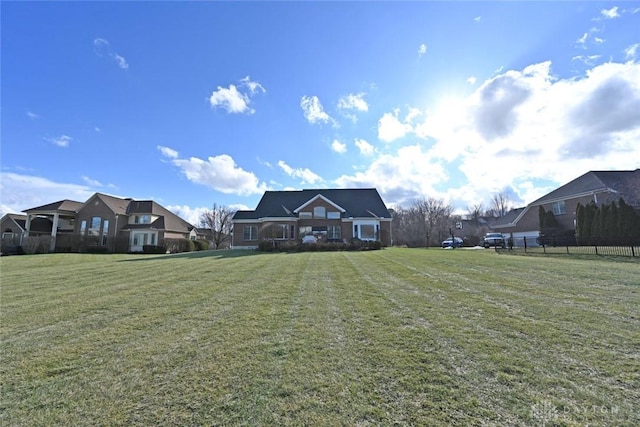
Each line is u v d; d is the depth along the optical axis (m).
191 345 4.12
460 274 9.34
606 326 4.37
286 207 33.16
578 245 21.11
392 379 3.07
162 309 6.09
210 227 61.31
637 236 19.95
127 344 4.21
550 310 5.24
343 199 34.12
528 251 17.02
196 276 10.49
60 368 3.49
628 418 2.35
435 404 2.61
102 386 3.07
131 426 2.43
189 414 2.58
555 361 3.34
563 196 28.48
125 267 13.96
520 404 2.57
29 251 30.55
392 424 2.37
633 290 6.58
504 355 3.53
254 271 11.40
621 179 26.39
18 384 3.13
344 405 2.64
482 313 5.21
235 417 2.52
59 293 7.96
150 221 37.34
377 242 23.69
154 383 3.11
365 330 4.53
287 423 2.42
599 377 2.98
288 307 6.01
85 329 4.90
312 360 3.56
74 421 2.51
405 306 5.84
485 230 55.56
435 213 64.00
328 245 23.05
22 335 4.66
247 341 4.21
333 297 6.80
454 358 3.49
